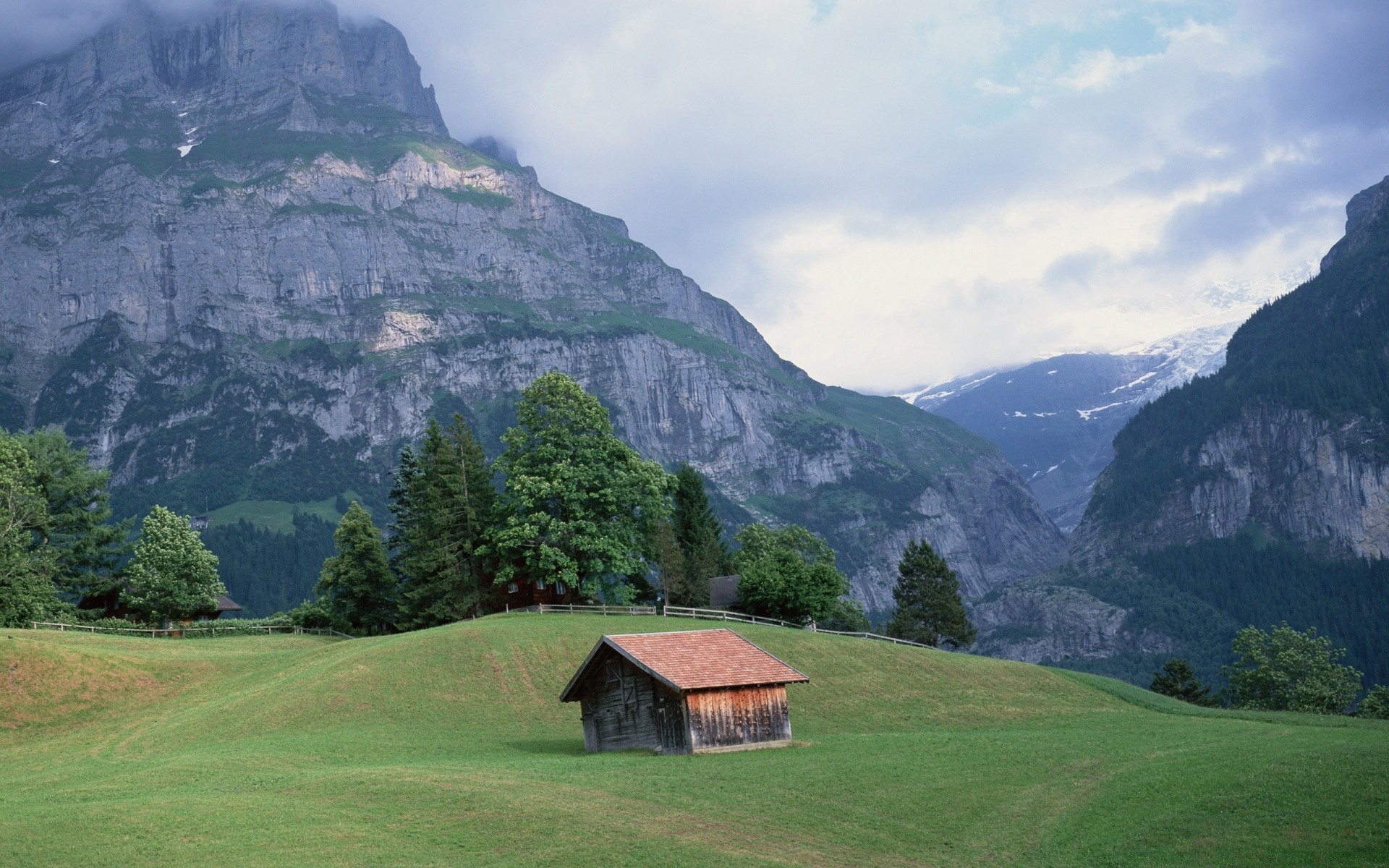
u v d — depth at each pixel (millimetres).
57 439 122000
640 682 56562
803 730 68250
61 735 67812
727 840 35438
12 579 101000
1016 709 76375
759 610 110812
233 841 35438
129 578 117438
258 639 106438
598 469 103062
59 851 34406
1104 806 38281
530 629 89125
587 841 35438
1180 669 122000
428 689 73750
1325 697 108125
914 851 34375
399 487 117125
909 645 97375
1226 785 38531
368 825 37594
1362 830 32250
